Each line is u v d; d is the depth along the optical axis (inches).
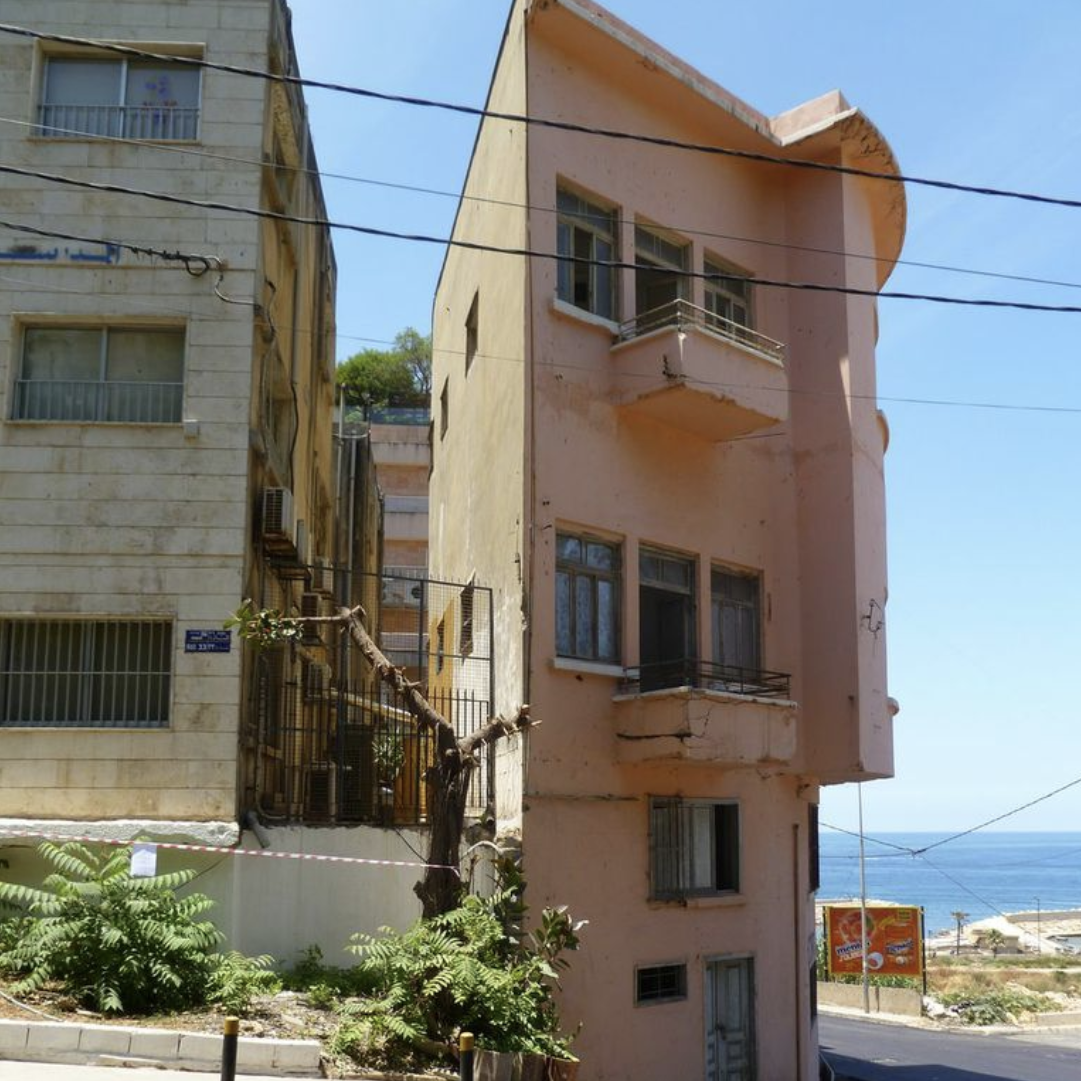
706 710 550.9
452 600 774.5
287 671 606.2
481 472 681.0
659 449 622.2
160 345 534.0
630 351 604.7
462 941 446.6
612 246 627.8
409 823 548.1
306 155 717.3
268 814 536.7
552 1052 436.8
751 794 628.1
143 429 519.5
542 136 597.6
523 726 480.7
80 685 504.7
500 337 633.6
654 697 556.4
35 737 494.6
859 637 636.1
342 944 514.9
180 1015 407.8
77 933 411.2
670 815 590.9
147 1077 347.9
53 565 507.5
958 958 2310.5
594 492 587.8
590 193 618.5
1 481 511.8
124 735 495.8
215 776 493.7
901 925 1513.3
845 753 627.8
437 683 844.0
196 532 512.4
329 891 517.0
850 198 684.7
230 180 539.2
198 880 485.4
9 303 525.0
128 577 508.1
